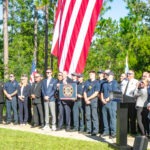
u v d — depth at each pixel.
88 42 15.16
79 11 15.12
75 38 15.17
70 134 13.56
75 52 15.16
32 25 41.75
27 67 24.48
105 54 37.38
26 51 41.19
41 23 41.06
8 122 16.27
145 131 12.80
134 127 13.39
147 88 12.62
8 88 16.20
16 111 16.14
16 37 41.25
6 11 24.38
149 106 11.98
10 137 12.42
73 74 14.38
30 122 16.48
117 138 10.98
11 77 16.28
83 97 13.94
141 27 37.66
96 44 38.19
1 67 22.77
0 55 28.06
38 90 15.24
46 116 14.77
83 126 14.09
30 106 16.41
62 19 15.48
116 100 10.91
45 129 14.69
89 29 15.12
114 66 36.16
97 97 13.52
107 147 10.97
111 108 13.02
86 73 31.23
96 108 13.50
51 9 32.66
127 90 13.07
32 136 12.69
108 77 13.21
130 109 13.29
